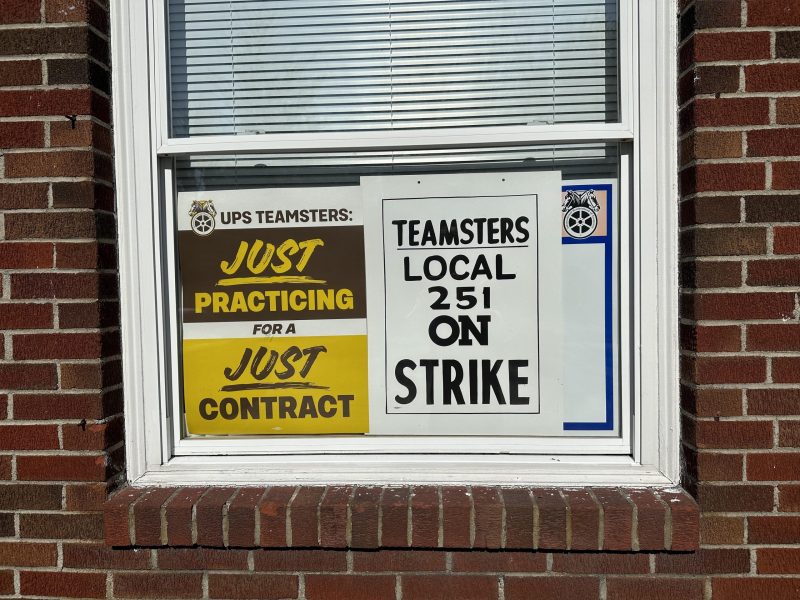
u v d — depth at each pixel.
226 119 2.44
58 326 2.19
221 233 2.37
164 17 2.37
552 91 2.37
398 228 2.34
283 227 2.36
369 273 2.35
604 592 2.12
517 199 2.32
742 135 2.08
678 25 2.21
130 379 2.31
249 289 2.37
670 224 2.22
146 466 2.34
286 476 2.29
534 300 2.32
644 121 2.23
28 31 2.18
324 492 2.22
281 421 2.38
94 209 2.19
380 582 2.15
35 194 2.19
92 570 2.21
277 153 2.36
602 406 2.32
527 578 2.13
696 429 2.11
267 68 2.43
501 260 2.33
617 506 2.08
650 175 2.23
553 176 2.31
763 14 2.07
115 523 2.15
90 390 2.19
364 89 2.41
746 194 2.08
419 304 2.34
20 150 2.19
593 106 2.37
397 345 2.35
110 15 2.28
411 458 2.33
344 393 2.37
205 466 2.34
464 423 2.35
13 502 2.22
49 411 2.20
